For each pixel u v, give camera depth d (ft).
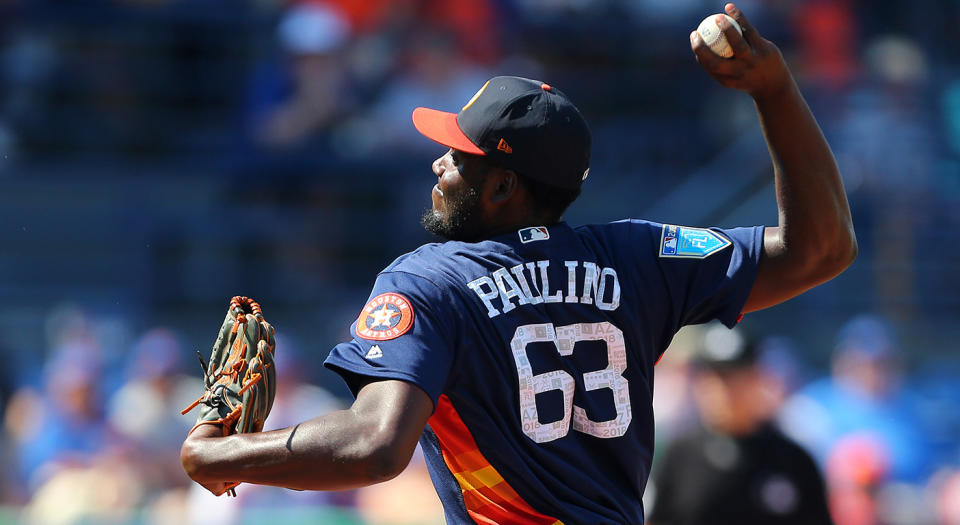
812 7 119.03
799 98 27.17
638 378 26.81
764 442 54.39
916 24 121.90
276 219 98.63
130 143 103.14
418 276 25.18
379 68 105.19
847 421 77.71
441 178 27.17
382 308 24.56
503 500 25.32
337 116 102.32
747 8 117.29
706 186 108.27
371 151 100.89
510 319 25.20
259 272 97.45
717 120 113.39
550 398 25.44
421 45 107.14
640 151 110.73
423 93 104.32
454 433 25.36
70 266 97.25
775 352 81.61
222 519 64.90
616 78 114.21
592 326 26.14
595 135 111.14
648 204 107.65
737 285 27.32
